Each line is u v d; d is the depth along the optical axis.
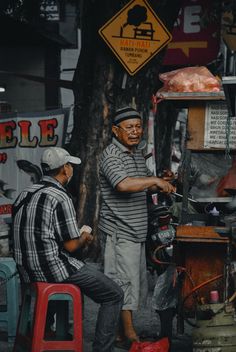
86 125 10.77
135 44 9.65
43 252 5.55
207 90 6.01
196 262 5.86
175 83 6.07
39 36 20.11
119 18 9.60
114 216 6.34
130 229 6.31
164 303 6.18
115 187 6.18
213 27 11.70
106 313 5.70
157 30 9.68
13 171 12.48
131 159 6.37
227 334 5.48
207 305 5.54
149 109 10.74
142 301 6.57
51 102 20.28
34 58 20.31
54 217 5.57
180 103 6.50
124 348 6.33
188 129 6.16
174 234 6.10
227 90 5.56
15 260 5.72
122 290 5.75
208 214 6.18
